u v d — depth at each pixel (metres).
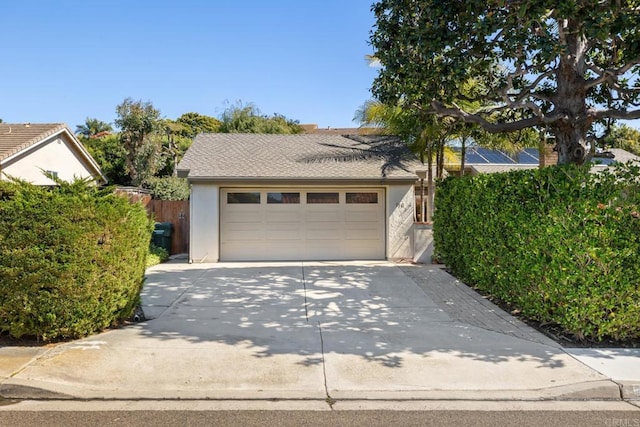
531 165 20.73
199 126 41.72
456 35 7.57
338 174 12.51
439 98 8.94
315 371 4.67
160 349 5.27
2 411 3.90
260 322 6.48
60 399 4.15
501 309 7.30
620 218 5.43
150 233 6.93
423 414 3.86
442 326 6.33
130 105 24.81
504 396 4.20
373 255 13.11
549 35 7.23
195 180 12.16
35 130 17.61
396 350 5.30
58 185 5.73
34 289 5.22
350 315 6.91
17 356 4.98
